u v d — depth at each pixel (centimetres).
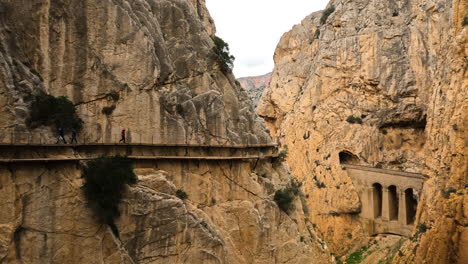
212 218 3625
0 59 2667
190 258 3209
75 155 2859
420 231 5328
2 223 2397
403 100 8112
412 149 8156
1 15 2858
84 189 2752
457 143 4884
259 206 3959
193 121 3706
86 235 2711
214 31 5119
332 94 8631
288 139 8900
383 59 8312
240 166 3966
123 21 3394
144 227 3019
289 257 4028
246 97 4628
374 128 8175
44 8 3042
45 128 2833
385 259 6225
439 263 4794
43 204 2598
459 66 5159
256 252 3778
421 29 8225
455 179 4862
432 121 5919
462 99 4956
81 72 3166
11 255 2414
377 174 7244
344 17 8975
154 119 3453
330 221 7588
